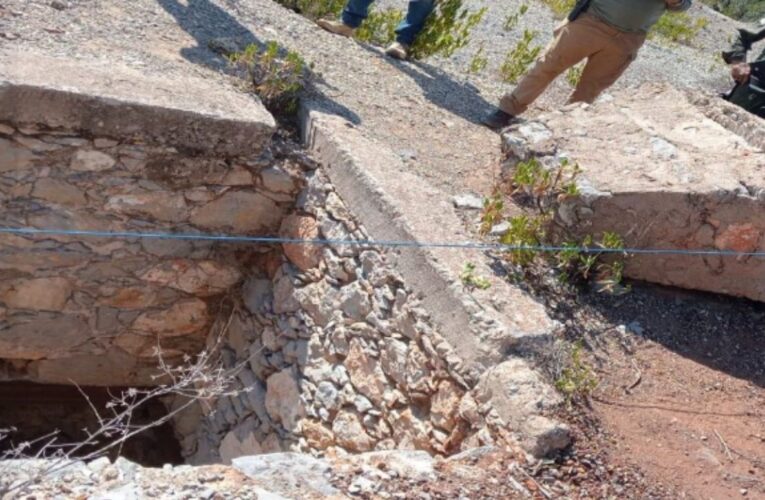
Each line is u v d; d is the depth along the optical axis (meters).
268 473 3.67
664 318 5.15
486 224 5.17
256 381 5.92
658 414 4.45
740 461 4.23
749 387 4.82
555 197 5.31
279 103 6.01
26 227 5.34
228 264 5.96
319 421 5.38
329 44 7.29
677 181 5.19
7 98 4.92
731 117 6.07
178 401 6.54
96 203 5.39
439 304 4.65
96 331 5.90
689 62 10.73
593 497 3.84
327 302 5.44
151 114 5.20
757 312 5.36
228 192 5.64
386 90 6.82
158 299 5.93
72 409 6.46
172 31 6.43
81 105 5.07
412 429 4.73
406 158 5.82
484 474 3.89
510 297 4.66
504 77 8.19
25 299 5.60
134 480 3.50
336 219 5.46
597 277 5.20
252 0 7.55
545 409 4.12
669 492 3.93
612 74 6.52
